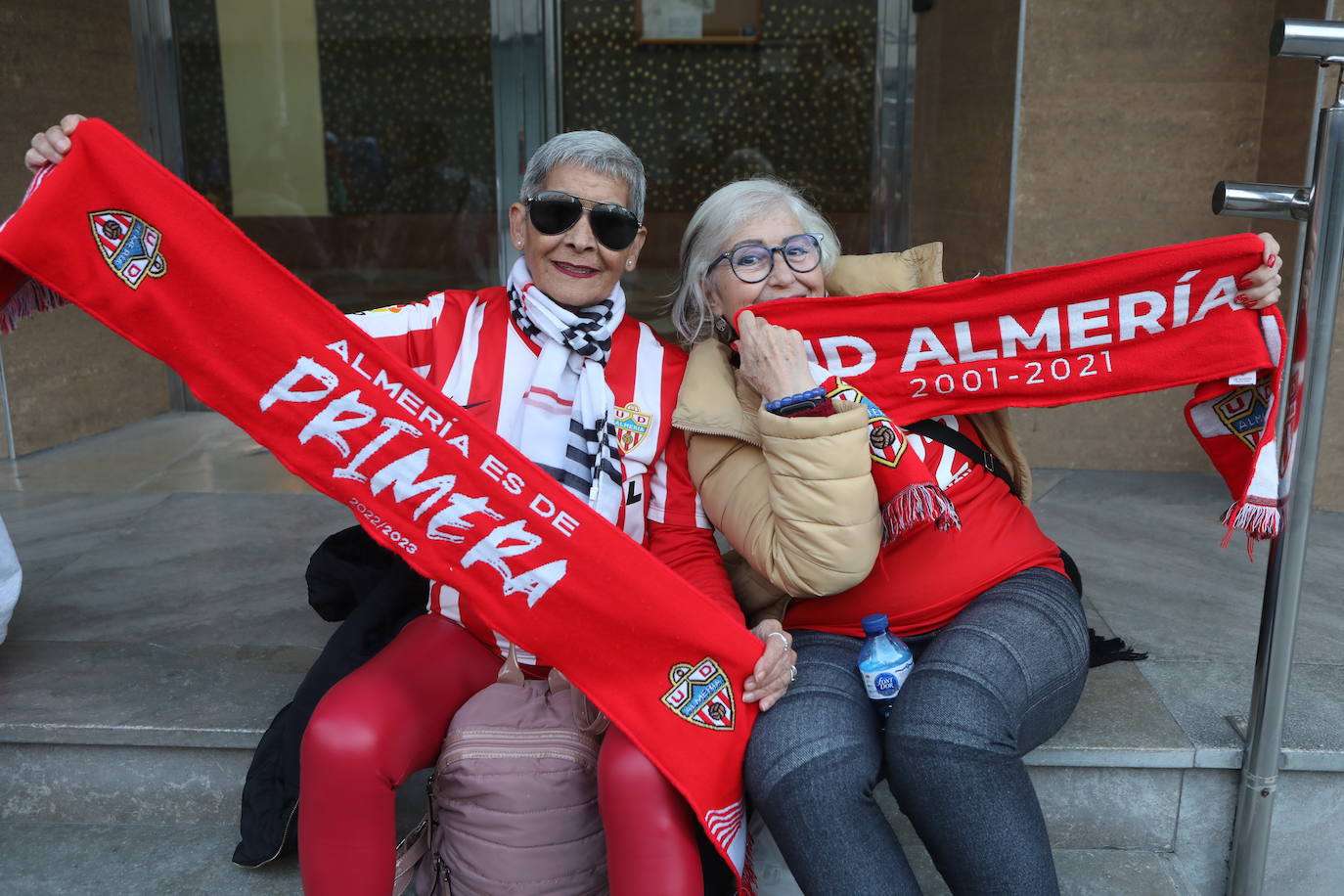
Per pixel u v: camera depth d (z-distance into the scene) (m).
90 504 3.47
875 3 4.60
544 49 4.70
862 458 1.66
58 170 1.55
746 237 1.90
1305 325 1.76
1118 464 3.81
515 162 4.85
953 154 4.15
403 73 4.76
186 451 4.12
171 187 1.58
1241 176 3.55
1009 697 1.67
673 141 4.83
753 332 1.74
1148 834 2.07
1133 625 2.51
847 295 2.00
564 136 1.86
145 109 4.69
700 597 1.65
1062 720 1.82
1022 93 3.55
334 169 4.88
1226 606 2.62
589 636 1.67
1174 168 3.57
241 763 2.11
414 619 1.91
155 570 2.88
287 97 4.78
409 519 1.68
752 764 1.65
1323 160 1.70
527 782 1.66
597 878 1.73
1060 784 2.05
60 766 2.15
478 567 1.69
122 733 2.08
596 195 1.81
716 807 1.65
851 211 4.89
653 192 4.89
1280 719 1.90
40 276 1.56
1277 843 2.07
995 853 1.59
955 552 1.87
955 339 1.92
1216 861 2.08
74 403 4.29
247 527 3.23
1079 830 2.08
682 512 1.92
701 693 1.66
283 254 4.99
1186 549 3.01
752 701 1.68
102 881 2.00
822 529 1.66
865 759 1.62
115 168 1.57
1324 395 1.77
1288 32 1.63
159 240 1.59
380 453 1.66
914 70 4.66
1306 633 2.46
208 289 1.61
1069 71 3.52
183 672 2.30
